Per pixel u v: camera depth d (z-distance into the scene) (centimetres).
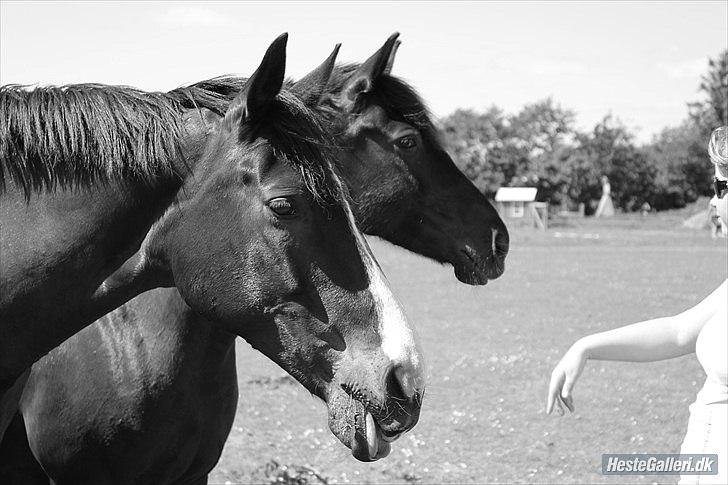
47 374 377
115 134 272
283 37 255
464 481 689
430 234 520
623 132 7300
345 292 264
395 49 556
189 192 272
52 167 274
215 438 389
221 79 306
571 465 729
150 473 380
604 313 1593
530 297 1820
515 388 1001
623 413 894
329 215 264
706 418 305
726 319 304
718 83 6962
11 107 277
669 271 2388
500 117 7225
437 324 1455
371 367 259
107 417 368
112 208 274
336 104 494
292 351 267
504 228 539
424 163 509
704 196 7156
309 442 772
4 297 272
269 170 262
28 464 403
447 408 907
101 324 374
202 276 270
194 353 370
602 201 6731
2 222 275
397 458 736
